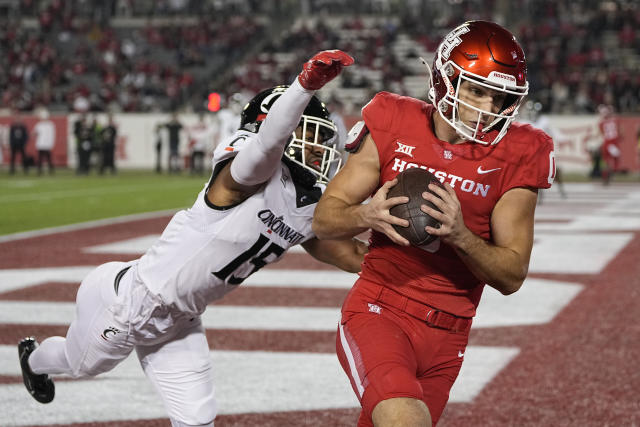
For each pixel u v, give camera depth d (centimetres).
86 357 860
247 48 8756
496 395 1182
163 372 830
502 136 701
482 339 1505
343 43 8550
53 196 4409
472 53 670
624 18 8512
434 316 715
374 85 7925
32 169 6962
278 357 1378
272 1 9381
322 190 776
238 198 751
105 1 9300
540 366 1327
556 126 6606
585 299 1862
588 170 6575
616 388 1210
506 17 8819
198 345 839
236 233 758
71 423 1065
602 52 8038
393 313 720
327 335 1527
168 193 4662
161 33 8888
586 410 1116
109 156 6372
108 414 1101
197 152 6266
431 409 734
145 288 796
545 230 3138
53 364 911
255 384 1228
